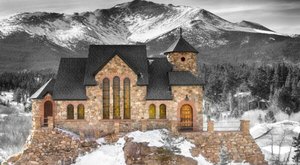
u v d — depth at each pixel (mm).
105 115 75125
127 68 75000
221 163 65625
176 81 75125
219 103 154000
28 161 68438
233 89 164000
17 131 112375
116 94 75188
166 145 67625
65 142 70000
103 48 78688
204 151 69500
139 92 75000
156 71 78750
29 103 173375
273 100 145875
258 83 159875
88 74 75250
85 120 74188
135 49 79062
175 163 66688
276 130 98375
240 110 138250
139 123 74688
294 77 163125
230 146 70438
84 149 69562
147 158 66812
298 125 103188
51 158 68938
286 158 78750
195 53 79875
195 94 75250
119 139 70688
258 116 133500
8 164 69562
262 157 70188
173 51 79000
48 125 70625
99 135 72750
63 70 77938
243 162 69312
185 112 75438
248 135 71250
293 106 142625
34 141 69875
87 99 74312
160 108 75250
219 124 118438
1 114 145500
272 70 176375
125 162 66562
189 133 71188
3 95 198750
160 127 74625
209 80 175000
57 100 74125
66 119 74000
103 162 67125
